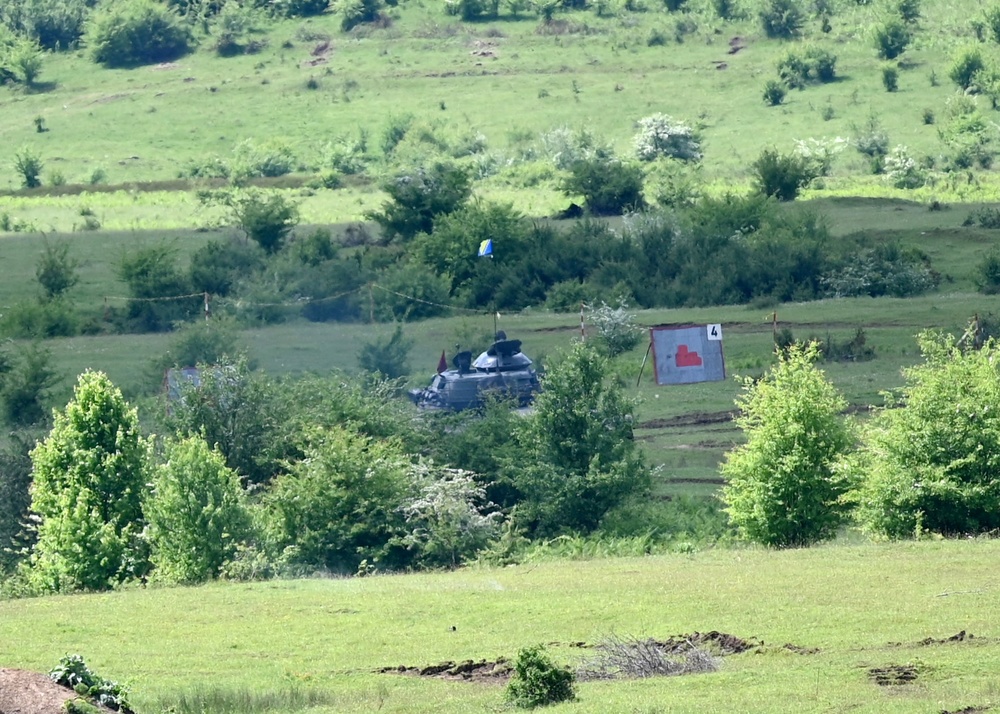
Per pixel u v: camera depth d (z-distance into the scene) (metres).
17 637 63.00
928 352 89.06
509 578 74.69
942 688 44.09
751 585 65.44
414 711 46.16
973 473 81.62
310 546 97.06
